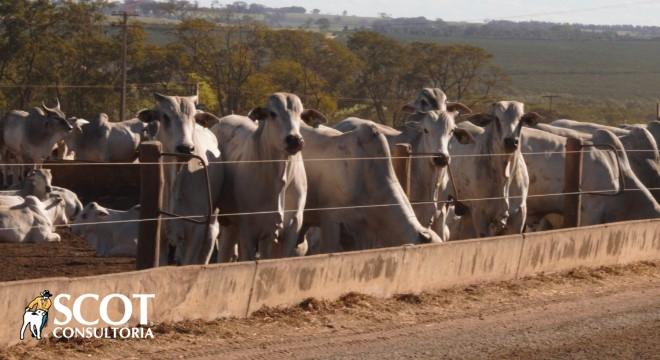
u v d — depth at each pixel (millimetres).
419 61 67562
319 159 16062
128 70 60688
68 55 58844
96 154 32656
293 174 14930
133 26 60875
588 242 16562
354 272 13180
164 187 14000
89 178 23266
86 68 59688
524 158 19234
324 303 12766
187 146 13891
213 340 11070
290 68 61375
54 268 16125
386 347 11203
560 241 16031
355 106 66000
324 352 10852
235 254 16016
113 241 17531
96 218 17734
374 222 15711
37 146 31438
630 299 14523
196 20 61594
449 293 14109
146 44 62219
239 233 15172
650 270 17062
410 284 13828
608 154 19750
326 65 65938
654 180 21844
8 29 58000
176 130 14016
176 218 13812
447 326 12328
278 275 12391
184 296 11555
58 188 20531
